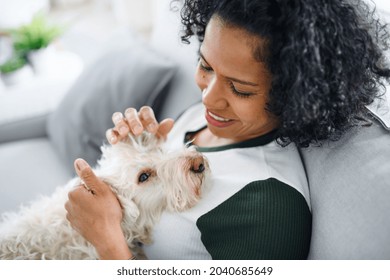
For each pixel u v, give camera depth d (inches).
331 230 29.5
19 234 39.2
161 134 41.3
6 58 75.6
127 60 56.6
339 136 31.2
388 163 28.7
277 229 30.3
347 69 26.5
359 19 27.8
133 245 39.9
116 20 120.0
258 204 30.7
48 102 68.3
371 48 28.0
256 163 33.2
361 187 28.7
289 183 31.4
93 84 58.1
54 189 56.5
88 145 55.8
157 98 53.8
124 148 39.6
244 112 30.4
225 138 37.0
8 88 72.0
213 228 32.3
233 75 28.3
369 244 27.3
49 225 39.1
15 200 54.9
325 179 31.5
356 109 29.6
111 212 34.6
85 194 33.2
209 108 32.6
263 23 26.1
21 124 66.5
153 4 98.6
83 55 102.1
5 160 61.7
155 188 37.4
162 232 36.6
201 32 35.0
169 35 56.2
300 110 26.6
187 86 50.8
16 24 96.2
